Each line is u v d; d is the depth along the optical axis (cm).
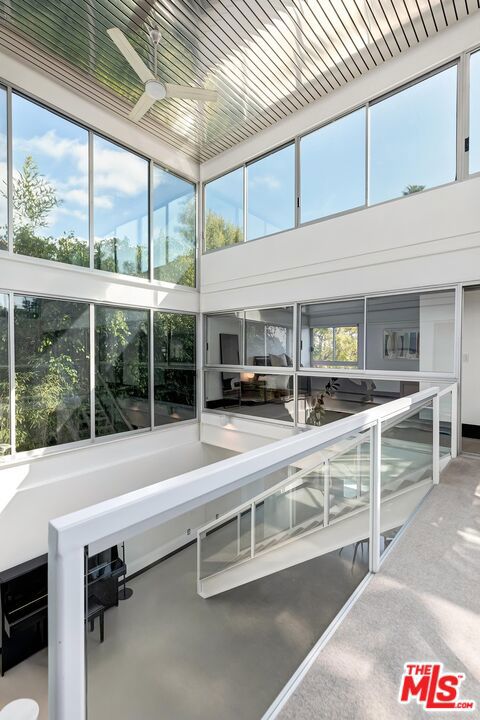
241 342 591
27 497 411
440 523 227
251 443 571
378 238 435
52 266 436
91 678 69
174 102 480
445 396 351
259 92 466
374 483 176
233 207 603
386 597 158
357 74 439
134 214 541
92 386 480
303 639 130
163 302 585
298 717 104
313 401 496
